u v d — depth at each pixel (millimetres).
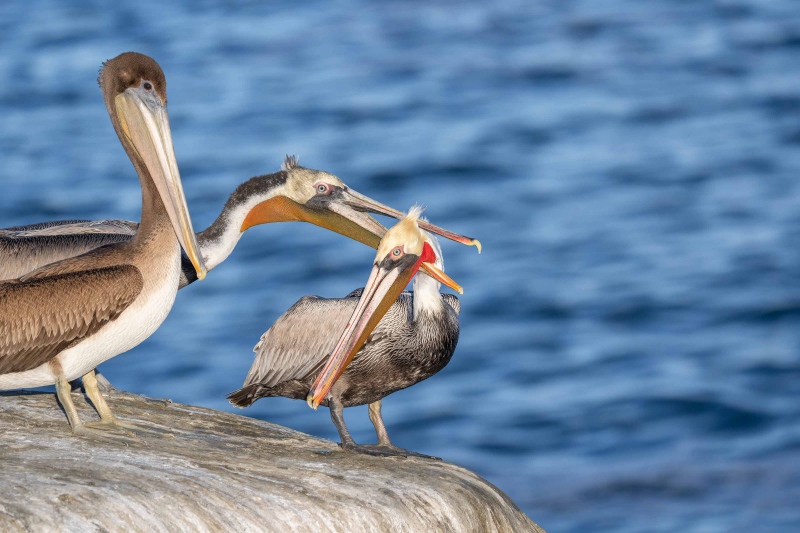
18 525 5719
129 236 10453
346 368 8469
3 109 38438
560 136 35969
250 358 21906
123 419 8070
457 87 41531
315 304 8914
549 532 16875
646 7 52594
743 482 18156
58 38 47656
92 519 5918
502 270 26406
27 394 8523
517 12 53406
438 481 7238
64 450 6957
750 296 24812
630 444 19359
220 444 7594
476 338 23250
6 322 7215
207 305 24422
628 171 32688
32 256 10203
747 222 28688
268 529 6297
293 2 56031
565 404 20672
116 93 7855
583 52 45750
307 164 33219
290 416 19641
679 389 21125
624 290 25234
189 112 39000
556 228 28766
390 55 46500
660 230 28375
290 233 28188
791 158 32875
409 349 8500
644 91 40250
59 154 33875
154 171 7781
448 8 54438
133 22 51000
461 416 20188
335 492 6797
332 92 41031
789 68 41750
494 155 34281
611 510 17438
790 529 16719
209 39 48625
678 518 17156
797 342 22844
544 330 23531
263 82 42656
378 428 8703
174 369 21516
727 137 35031
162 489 6352
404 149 34719
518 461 18844
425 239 8391
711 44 45594
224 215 10516
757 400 20734
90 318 7355
